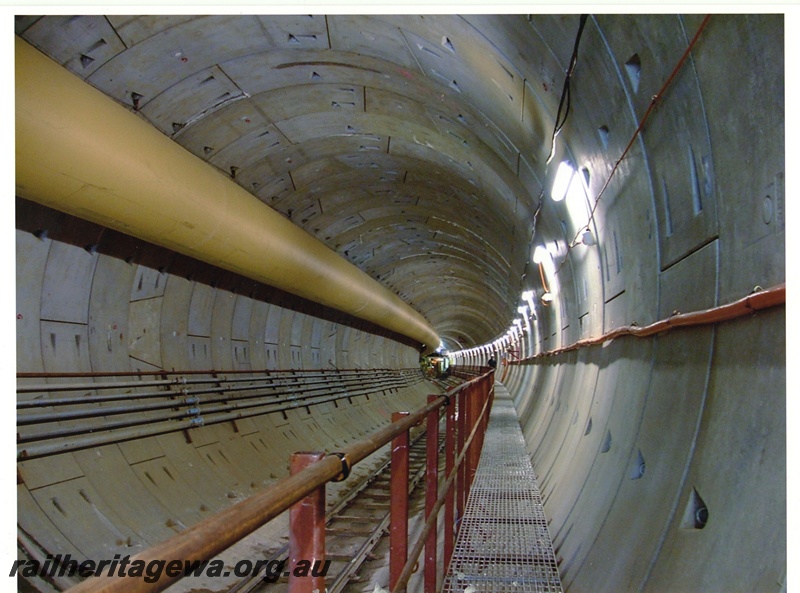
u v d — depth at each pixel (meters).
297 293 11.43
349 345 19.33
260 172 9.55
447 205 13.48
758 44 1.89
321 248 11.66
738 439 2.08
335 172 10.93
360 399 18.66
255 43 6.58
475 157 8.98
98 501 5.98
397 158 10.72
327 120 8.89
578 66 3.71
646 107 3.04
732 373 2.24
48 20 5.14
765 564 1.67
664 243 3.10
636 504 3.00
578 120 4.34
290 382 12.52
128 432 6.93
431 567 3.71
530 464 8.19
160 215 6.52
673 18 2.42
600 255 4.96
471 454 7.11
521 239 10.70
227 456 8.80
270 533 7.46
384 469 12.79
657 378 3.23
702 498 2.24
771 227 1.90
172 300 8.59
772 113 1.86
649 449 3.07
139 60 6.08
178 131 7.46
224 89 7.21
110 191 5.72
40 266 6.16
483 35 4.86
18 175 5.02
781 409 1.82
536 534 5.01
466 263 21.27
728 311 2.17
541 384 12.23
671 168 2.89
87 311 6.90
